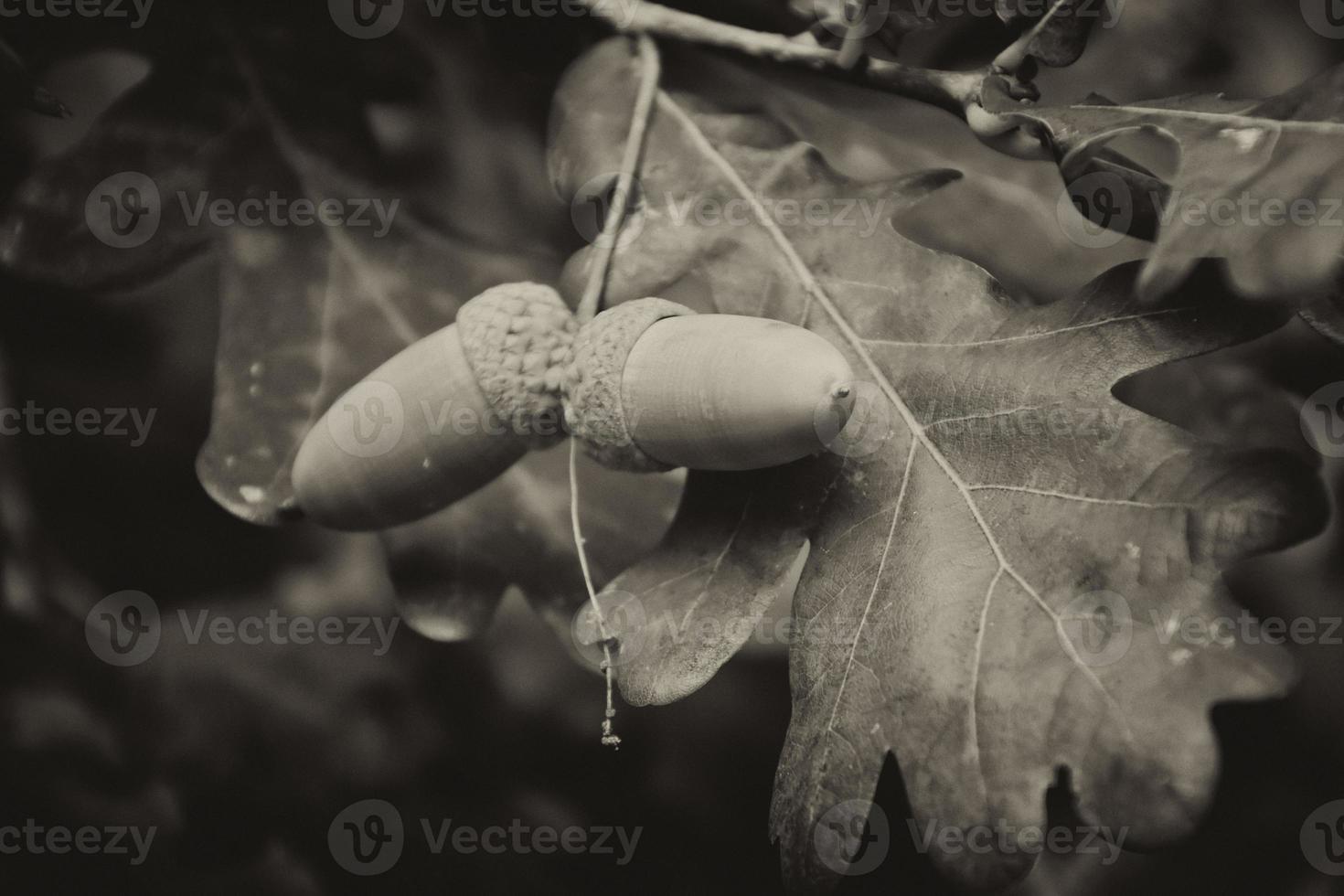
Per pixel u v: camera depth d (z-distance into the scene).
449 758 0.36
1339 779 0.35
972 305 0.28
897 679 0.26
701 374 0.26
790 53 0.30
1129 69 0.34
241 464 0.31
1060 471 0.26
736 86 0.32
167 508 0.36
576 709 0.36
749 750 0.36
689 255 0.29
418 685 0.36
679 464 0.27
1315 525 0.25
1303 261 0.25
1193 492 0.26
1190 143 0.26
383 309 0.32
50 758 0.35
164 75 0.32
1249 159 0.26
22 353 0.35
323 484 0.29
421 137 0.33
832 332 0.28
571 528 0.32
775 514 0.28
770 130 0.30
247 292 0.32
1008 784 0.25
